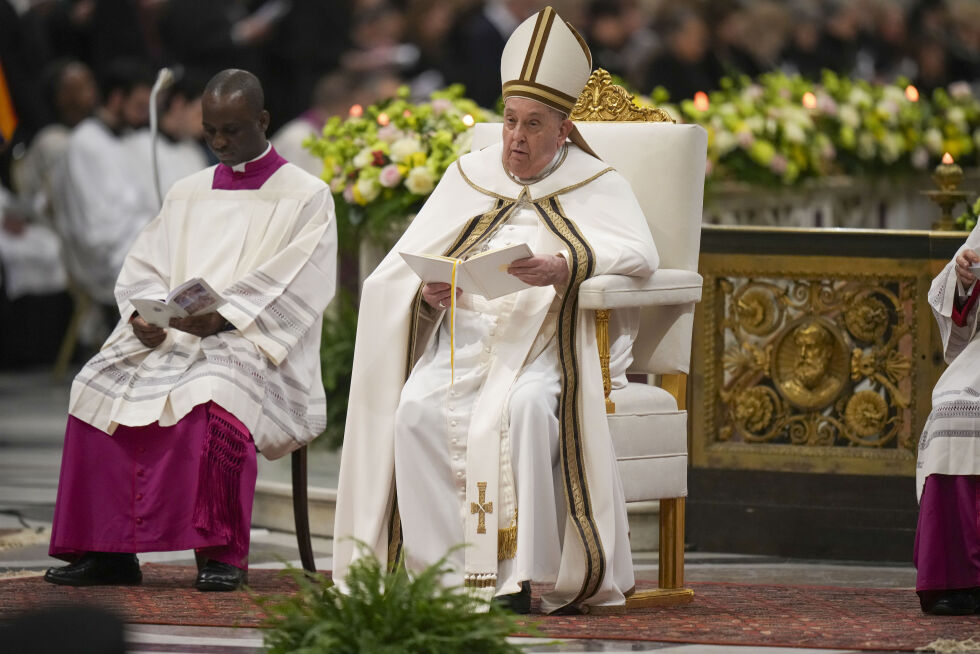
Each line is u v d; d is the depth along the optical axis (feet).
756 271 70.79
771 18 131.44
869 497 69.72
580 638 47.21
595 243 52.95
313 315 59.77
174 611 51.57
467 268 50.08
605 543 50.78
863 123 107.76
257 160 61.52
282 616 39.96
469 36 133.28
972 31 151.74
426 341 54.70
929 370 68.80
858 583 63.16
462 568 51.75
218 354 57.72
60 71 133.80
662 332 56.18
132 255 61.62
